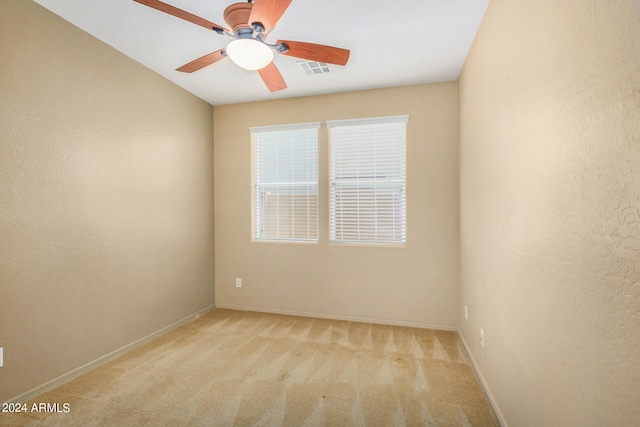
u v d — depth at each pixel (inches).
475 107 90.8
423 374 90.1
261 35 73.0
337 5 77.0
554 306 45.9
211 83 125.4
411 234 127.0
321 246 137.6
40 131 78.3
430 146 124.3
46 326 80.5
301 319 136.1
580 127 38.9
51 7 78.2
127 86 103.5
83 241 89.7
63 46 83.3
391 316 129.7
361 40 93.5
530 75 53.3
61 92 83.0
